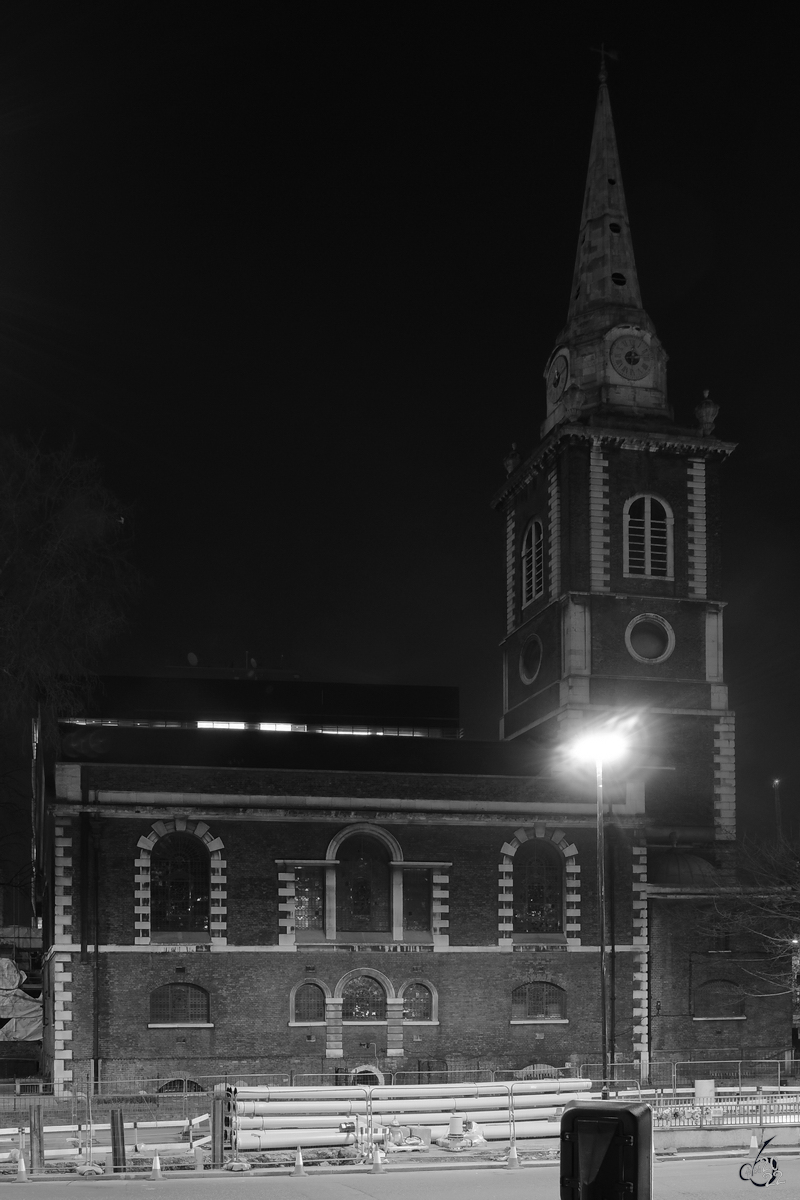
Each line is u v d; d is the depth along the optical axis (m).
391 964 57.50
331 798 57.91
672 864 62.78
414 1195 28.84
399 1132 39.50
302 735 61.72
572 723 66.06
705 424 69.81
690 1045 59.56
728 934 60.53
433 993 57.72
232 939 56.34
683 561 68.94
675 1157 37.50
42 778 65.06
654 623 68.25
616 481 68.94
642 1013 59.19
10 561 51.22
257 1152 37.53
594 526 68.31
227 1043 55.56
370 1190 29.88
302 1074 54.66
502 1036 57.97
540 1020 58.41
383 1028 57.00
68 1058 54.09
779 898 60.88
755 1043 60.09
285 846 57.44
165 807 56.22
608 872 60.22
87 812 55.53
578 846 60.16
